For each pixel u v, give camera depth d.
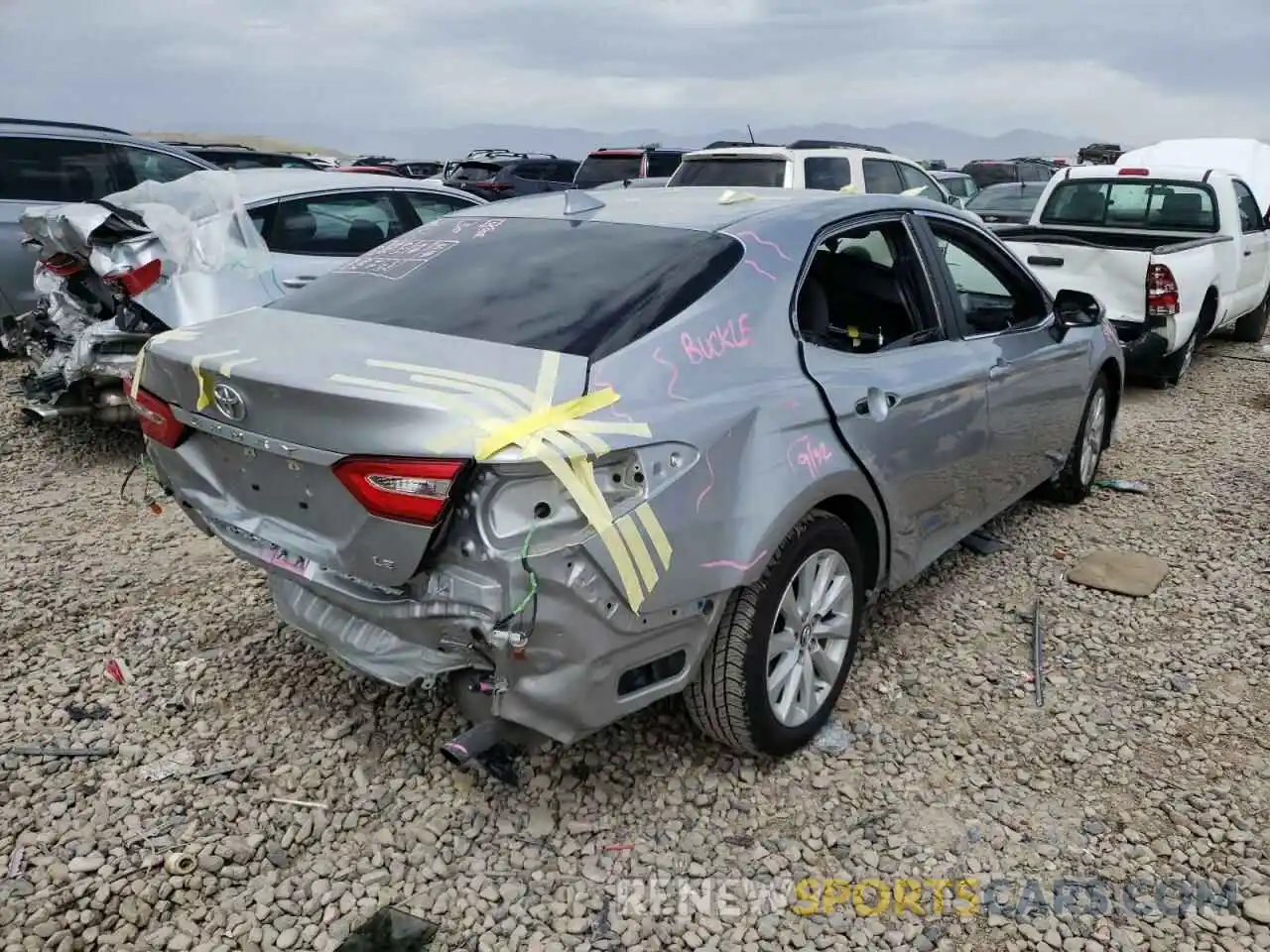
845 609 3.28
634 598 2.45
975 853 2.82
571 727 2.53
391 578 2.47
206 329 3.10
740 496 2.73
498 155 22.45
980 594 4.41
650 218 3.34
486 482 2.32
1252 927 2.56
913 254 3.83
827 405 3.07
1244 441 6.87
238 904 2.60
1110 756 3.26
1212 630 4.10
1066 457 5.04
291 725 3.35
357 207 6.83
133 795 2.99
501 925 2.55
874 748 3.27
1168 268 7.46
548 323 2.77
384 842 2.83
